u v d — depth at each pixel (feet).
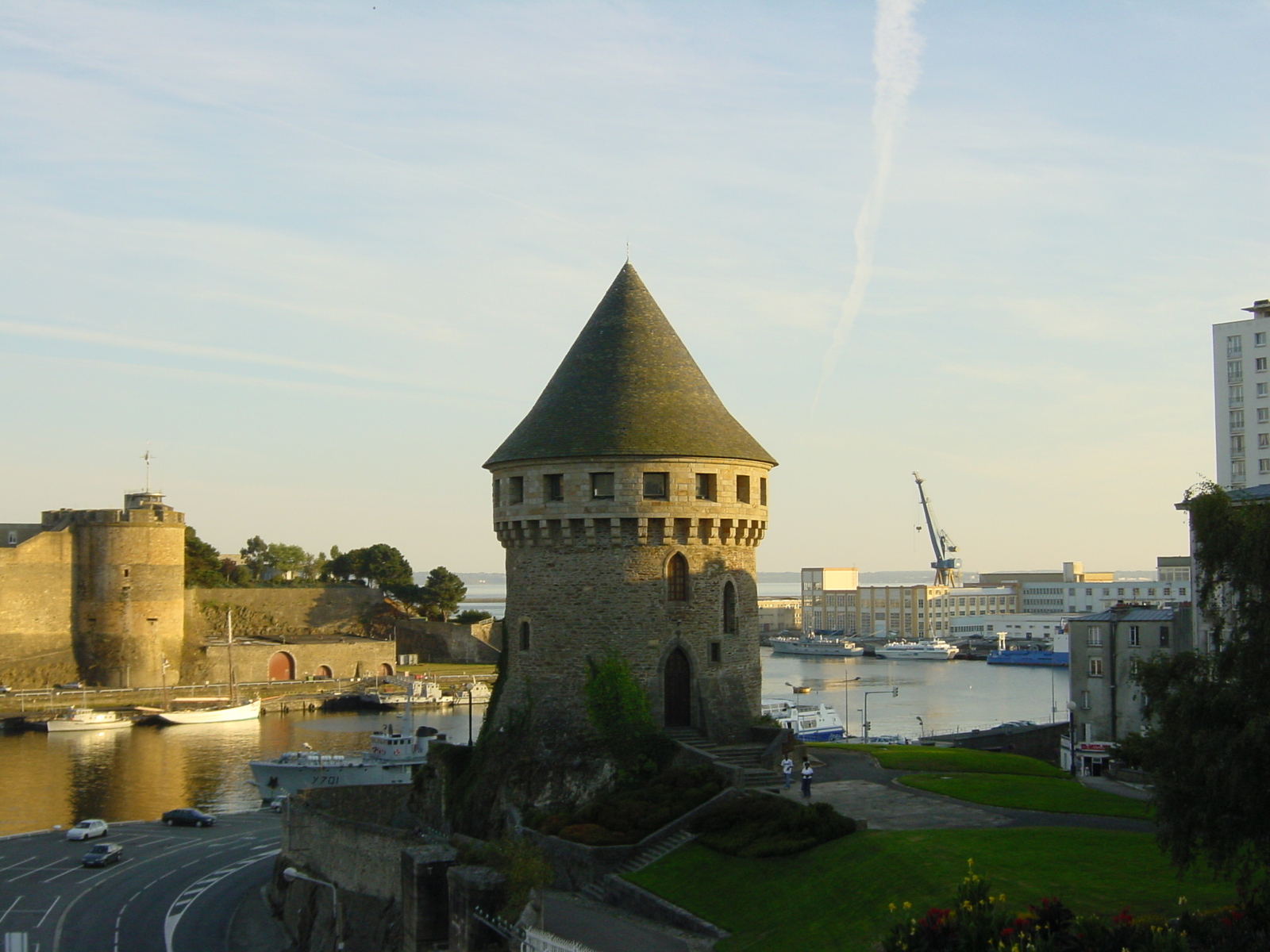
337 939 197.67
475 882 136.98
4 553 549.95
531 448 209.97
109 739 467.52
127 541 565.53
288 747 443.73
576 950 116.78
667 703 206.80
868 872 137.39
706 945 135.95
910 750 232.32
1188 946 96.99
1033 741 313.73
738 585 214.07
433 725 516.73
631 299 222.89
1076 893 121.08
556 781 200.64
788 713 451.12
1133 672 127.03
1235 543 118.01
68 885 248.11
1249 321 504.43
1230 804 108.78
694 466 207.10
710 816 170.09
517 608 215.72
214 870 260.62
